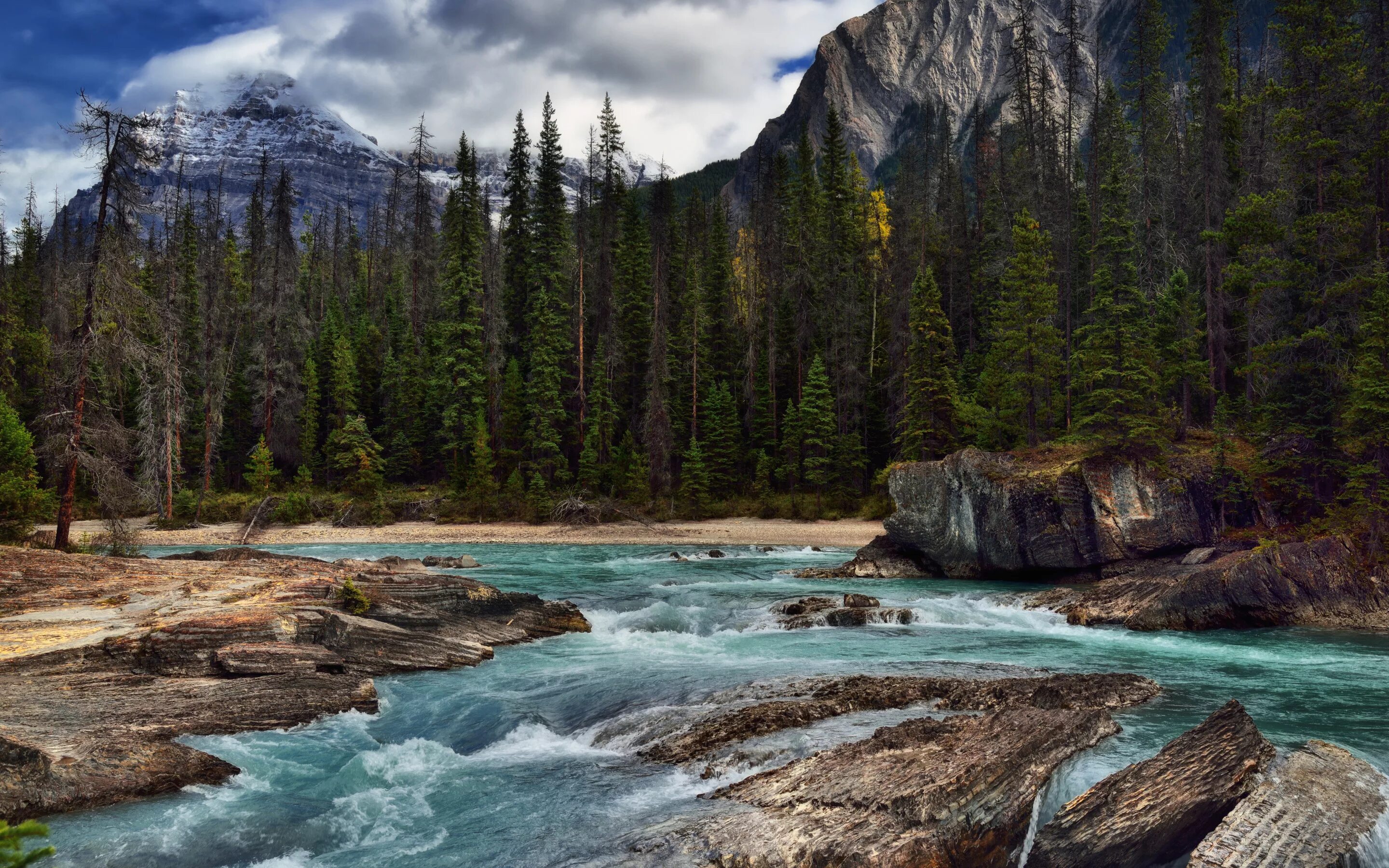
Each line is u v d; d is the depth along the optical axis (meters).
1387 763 10.26
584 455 60.09
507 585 29.33
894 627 21.59
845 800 8.16
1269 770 8.91
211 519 55.19
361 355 72.38
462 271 66.62
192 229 78.88
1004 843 8.09
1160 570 26.50
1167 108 65.12
